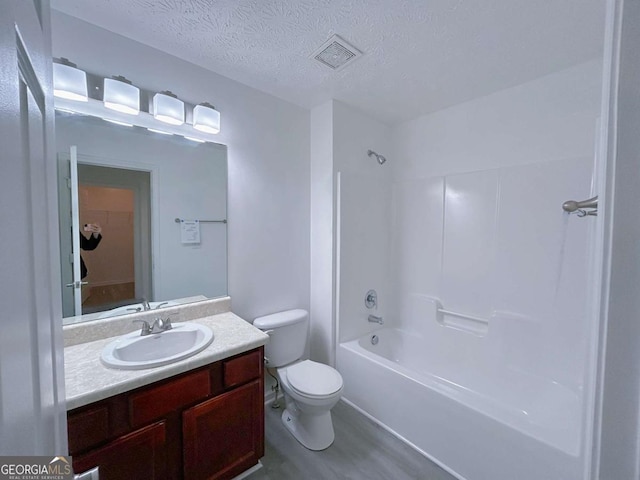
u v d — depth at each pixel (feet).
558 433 4.06
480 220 6.72
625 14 1.14
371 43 4.85
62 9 4.16
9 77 1.12
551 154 5.74
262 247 6.73
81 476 1.89
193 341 4.89
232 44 4.94
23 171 1.32
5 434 1.03
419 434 5.42
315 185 7.51
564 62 5.32
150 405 3.64
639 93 1.10
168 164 5.35
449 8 4.04
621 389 1.18
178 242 5.52
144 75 4.97
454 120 7.25
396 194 8.52
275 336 6.31
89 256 4.61
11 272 1.13
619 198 1.17
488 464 4.49
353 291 7.57
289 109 7.08
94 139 4.60
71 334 4.31
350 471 4.97
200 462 4.15
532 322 5.86
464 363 6.87
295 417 5.99
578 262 5.33
